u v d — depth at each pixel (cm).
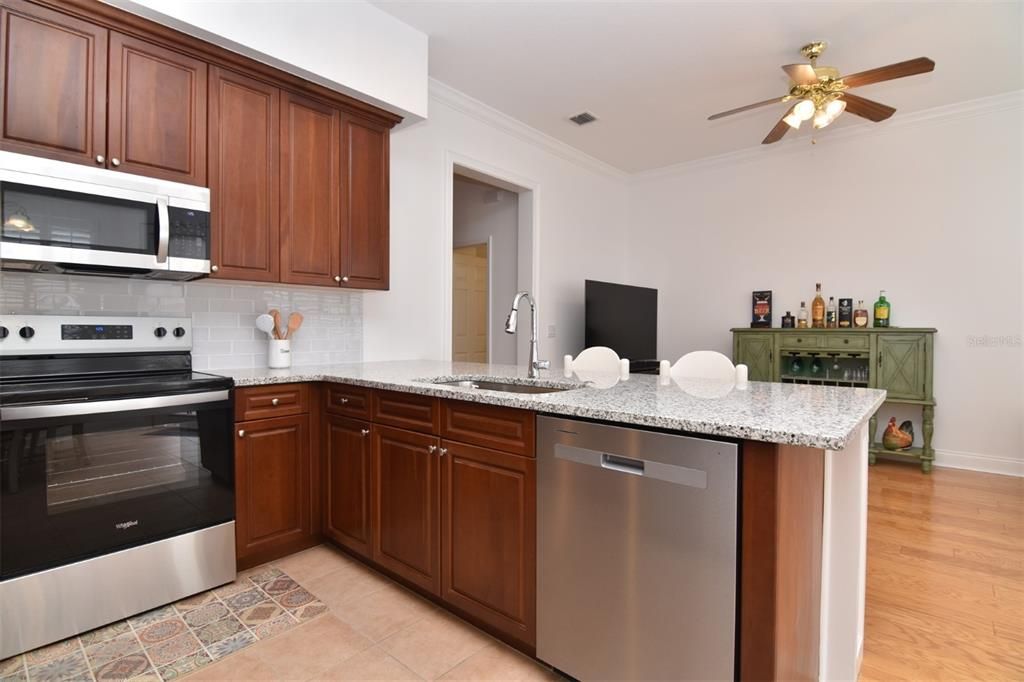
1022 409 397
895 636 190
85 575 186
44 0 188
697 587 130
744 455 123
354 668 170
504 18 285
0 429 168
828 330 443
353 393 238
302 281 263
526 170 461
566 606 158
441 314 382
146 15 205
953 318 421
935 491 357
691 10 279
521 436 169
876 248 454
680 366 253
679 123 439
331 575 232
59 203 189
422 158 370
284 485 246
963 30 299
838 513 161
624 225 600
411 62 290
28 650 175
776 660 121
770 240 510
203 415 214
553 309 497
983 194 407
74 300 227
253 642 184
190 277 234
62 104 193
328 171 273
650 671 140
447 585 195
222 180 235
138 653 177
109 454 190
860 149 459
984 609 208
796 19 288
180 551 209
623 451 143
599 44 314
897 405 444
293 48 240
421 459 204
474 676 166
